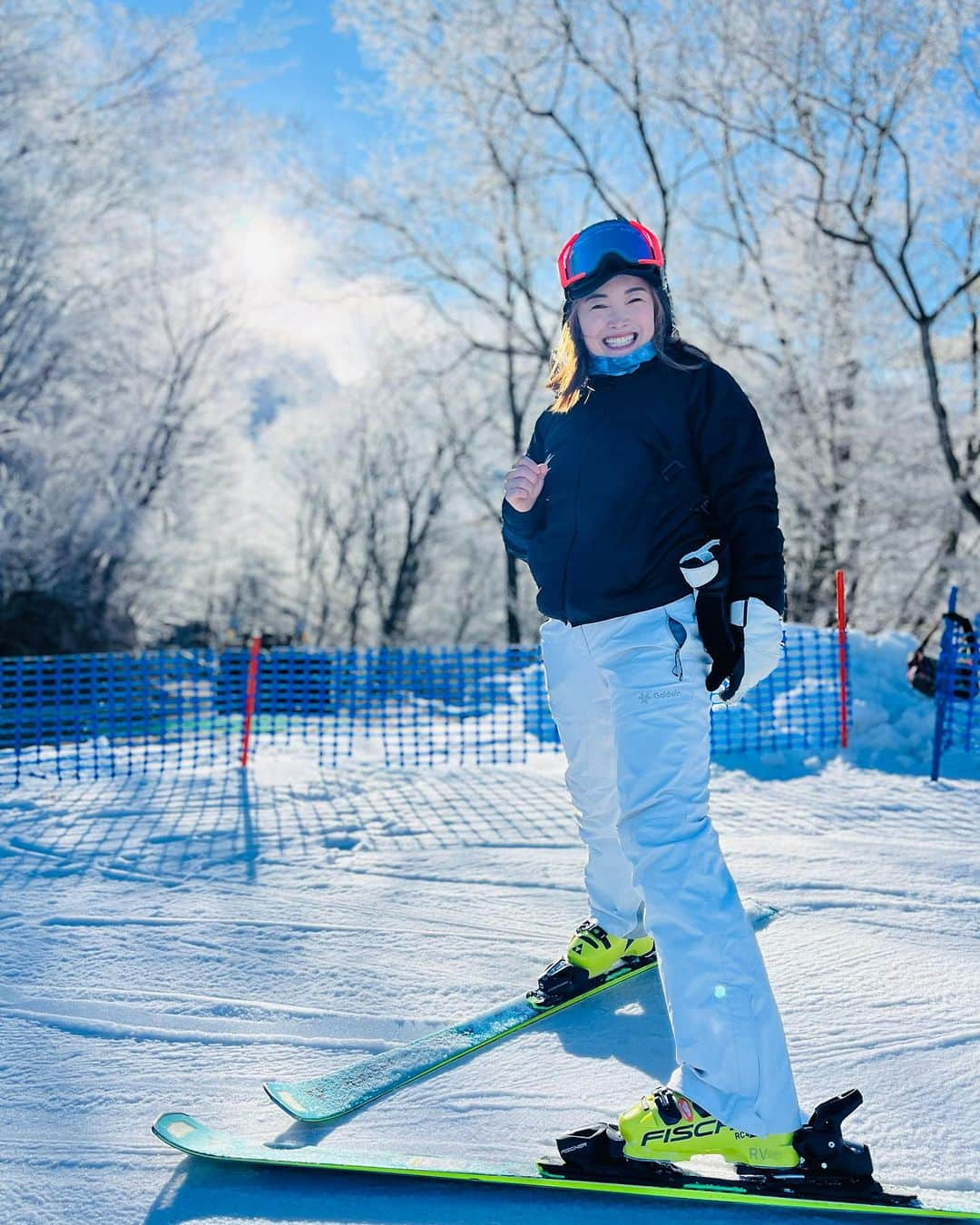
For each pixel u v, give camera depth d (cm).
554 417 210
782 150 1627
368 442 3322
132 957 270
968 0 1383
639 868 177
